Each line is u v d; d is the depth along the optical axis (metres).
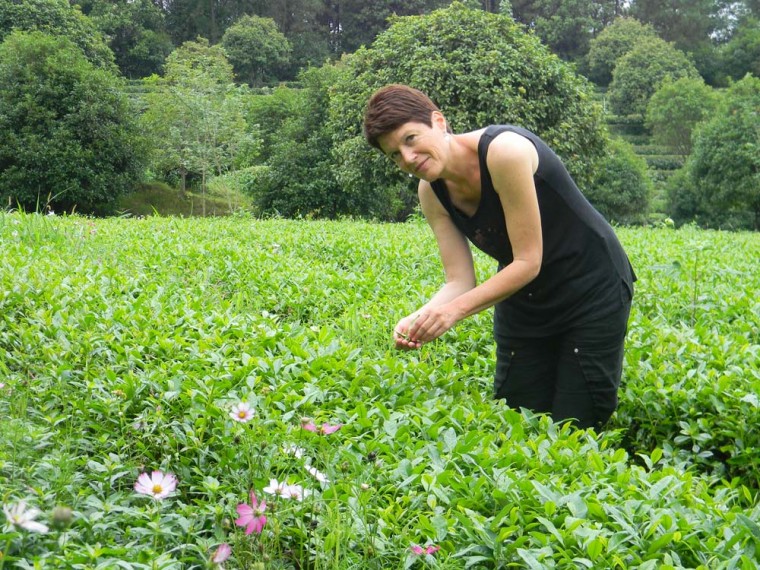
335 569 2.06
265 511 2.12
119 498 2.35
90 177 28.70
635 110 65.81
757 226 38.38
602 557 2.02
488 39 19.30
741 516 2.17
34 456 2.47
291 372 3.36
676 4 85.06
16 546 2.00
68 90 29.59
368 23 76.44
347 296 5.48
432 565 2.05
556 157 3.14
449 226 3.41
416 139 2.89
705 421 3.57
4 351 3.41
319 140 29.11
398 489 2.40
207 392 2.93
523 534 2.20
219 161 31.80
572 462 2.62
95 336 3.52
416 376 3.49
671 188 40.03
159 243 7.33
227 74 37.16
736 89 44.06
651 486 2.43
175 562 1.98
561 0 82.62
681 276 7.04
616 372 3.39
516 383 3.57
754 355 4.17
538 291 3.30
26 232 6.82
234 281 5.84
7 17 44.31
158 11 66.25
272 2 73.62
